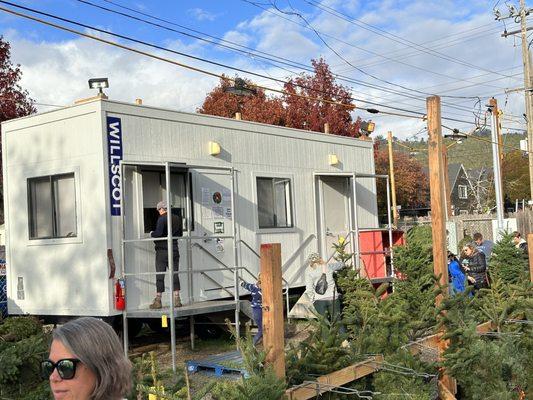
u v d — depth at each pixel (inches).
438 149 318.3
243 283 372.5
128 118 362.9
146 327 454.0
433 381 252.4
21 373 172.9
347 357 222.4
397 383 224.2
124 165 358.0
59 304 368.8
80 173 358.6
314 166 496.7
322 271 374.0
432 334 280.2
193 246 393.4
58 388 90.0
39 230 382.0
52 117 372.8
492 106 904.3
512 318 305.9
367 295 274.1
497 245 454.3
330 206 510.3
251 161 440.5
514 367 263.6
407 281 318.0
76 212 360.5
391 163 1071.6
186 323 418.3
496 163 893.2
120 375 92.5
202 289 396.8
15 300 391.9
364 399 221.1
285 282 457.1
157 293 351.3
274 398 175.9
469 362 248.4
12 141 394.6
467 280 440.5
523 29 1017.5
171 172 386.0
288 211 469.7
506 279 437.7
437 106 319.0
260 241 442.3
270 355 187.9
